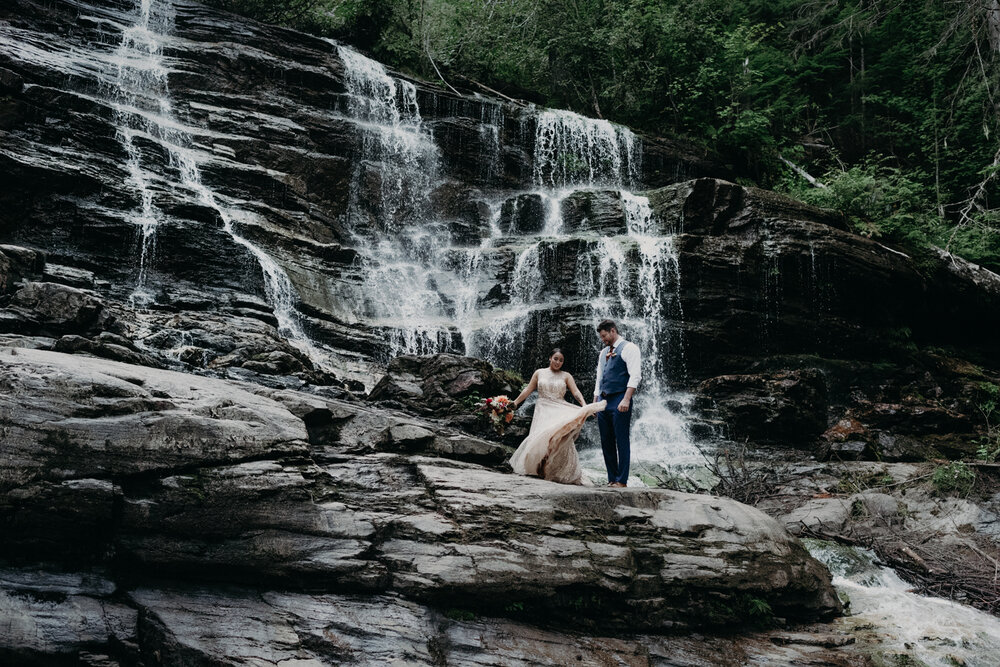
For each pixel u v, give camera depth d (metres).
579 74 22.86
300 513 5.80
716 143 21.45
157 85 15.84
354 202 16.92
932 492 10.38
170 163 14.01
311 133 16.89
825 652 6.32
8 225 11.22
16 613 4.87
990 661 6.46
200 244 12.37
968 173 22.48
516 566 5.93
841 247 15.80
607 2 22.62
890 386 15.48
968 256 19.30
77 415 5.45
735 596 6.57
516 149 19.45
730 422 13.40
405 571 5.74
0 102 12.37
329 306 13.54
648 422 13.48
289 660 5.04
